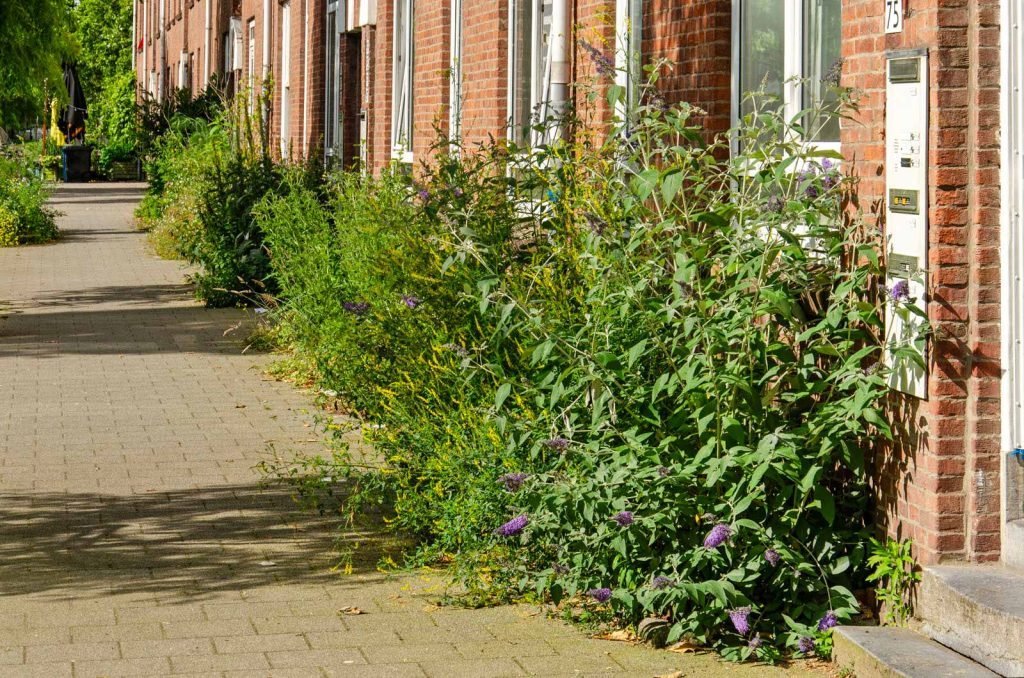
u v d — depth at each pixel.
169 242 24.77
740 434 5.71
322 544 7.32
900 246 5.77
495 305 7.14
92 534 7.47
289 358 13.12
